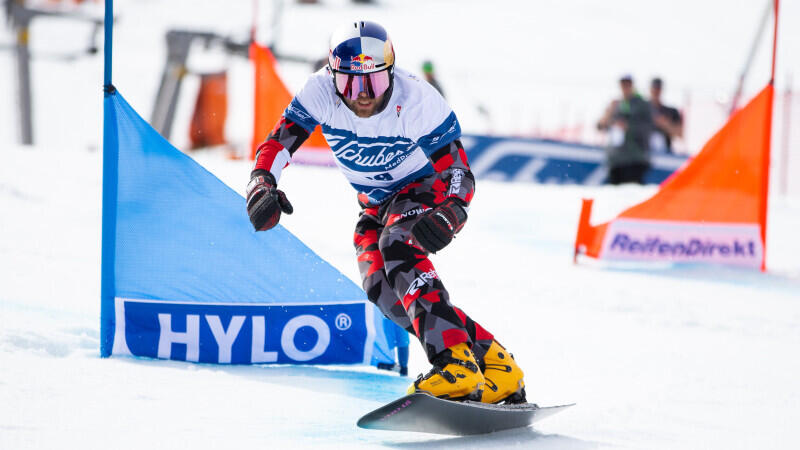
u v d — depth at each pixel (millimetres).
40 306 14195
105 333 12094
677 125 42250
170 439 8570
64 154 36844
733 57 90062
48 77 66812
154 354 12297
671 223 24484
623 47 92250
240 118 57375
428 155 10375
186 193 12469
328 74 10414
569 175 43969
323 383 11656
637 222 24484
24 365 10914
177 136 51312
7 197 26562
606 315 17531
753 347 15211
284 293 12664
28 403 9406
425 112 10211
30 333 12188
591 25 102312
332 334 12766
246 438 8805
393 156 10594
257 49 29750
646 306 18688
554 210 34062
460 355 9305
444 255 24109
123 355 12203
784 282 22719
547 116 63781
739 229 24516
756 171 24422
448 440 9188
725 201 24484
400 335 12648
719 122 50000
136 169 12406
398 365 12828
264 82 29750
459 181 10008
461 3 108500
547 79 75250
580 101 68250
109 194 12289
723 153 24344
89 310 14344
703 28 104000
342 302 12797
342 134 10508
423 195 10703
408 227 10359
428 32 92562
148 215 12375
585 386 12016
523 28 97938
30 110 45375
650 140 41812
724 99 49938
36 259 18750
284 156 10383
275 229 12633
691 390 11930
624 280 21844
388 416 8648
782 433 9867
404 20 97250
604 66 83625
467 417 8969
